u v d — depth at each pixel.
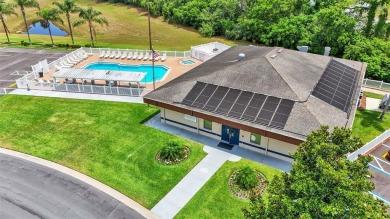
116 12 90.94
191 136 26.80
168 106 26.28
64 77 35.41
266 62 27.38
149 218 18.69
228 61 31.30
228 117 23.53
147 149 25.08
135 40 64.50
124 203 19.84
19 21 75.94
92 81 37.94
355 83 28.72
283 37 57.62
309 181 10.88
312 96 24.09
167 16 80.94
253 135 24.14
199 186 21.12
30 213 19.06
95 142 26.09
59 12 51.94
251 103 24.08
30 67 43.78
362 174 11.48
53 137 26.86
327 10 49.84
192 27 76.62
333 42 49.97
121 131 27.64
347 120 22.27
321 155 11.89
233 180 21.45
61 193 20.67
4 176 22.23
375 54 40.50
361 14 49.75
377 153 24.58
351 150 12.44
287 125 21.80
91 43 57.62
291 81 25.23
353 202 10.10
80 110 31.41
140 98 33.88
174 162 23.48
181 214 18.95
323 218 10.33
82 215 18.92
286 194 11.84
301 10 63.56
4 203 19.83
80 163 23.59
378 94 35.62
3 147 25.59
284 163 23.17
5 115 30.50
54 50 51.59
